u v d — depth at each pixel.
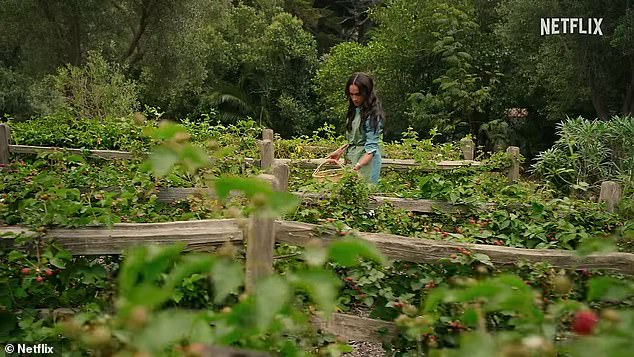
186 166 1.39
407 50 16.20
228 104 21.56
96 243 2.49
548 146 17.33
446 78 14.91
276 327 1.50
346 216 4.05
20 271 2.47
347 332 2.76
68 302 2.63
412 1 16.20
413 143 7.79
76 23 15.45
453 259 2.76
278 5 25.09
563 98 14.91
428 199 4.47
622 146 9.27
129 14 16.50
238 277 1.14
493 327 2.53
